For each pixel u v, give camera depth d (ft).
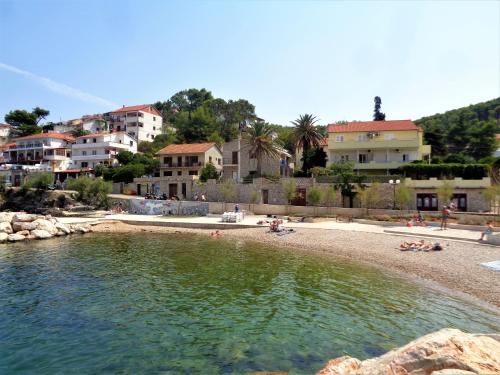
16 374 33.63
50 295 57.21
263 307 51.01
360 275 68.80
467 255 79.10
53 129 430.20
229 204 173.99
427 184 150.30
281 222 136.77
